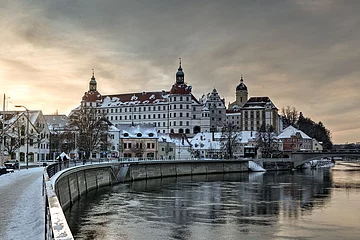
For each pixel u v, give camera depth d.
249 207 67.19
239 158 178.62
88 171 86.56
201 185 105.75
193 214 60.00
